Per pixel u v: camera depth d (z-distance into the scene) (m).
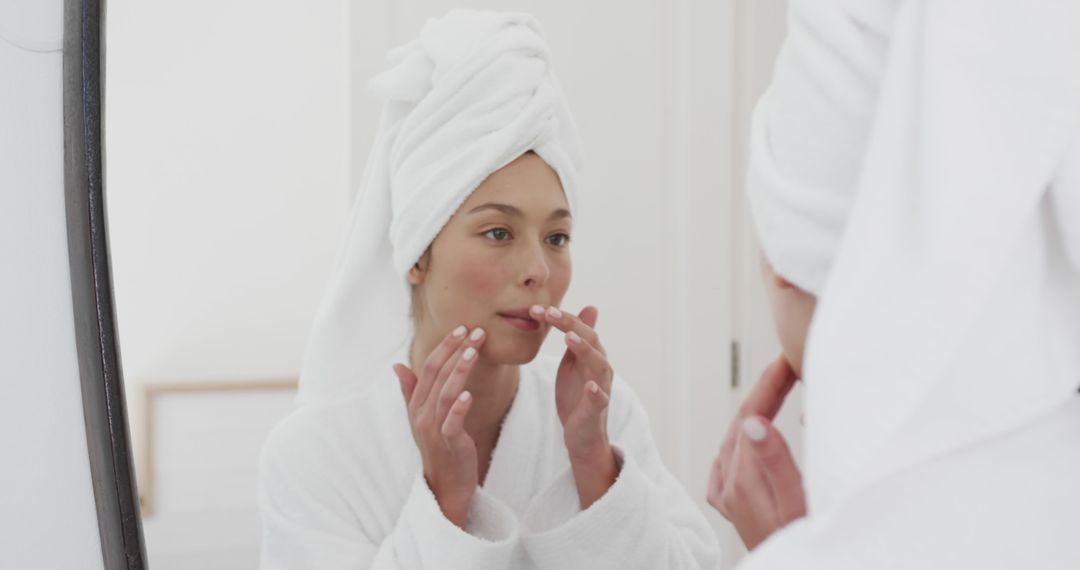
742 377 0.66
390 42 0.58
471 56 0.59
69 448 0.54
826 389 0.31
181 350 0.55
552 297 0.63
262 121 0.56
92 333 0.53
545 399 0.67
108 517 0.54
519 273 0.62
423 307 0.61
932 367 0.30
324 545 0.58
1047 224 0.33
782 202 0.37
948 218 0.30
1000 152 0.30
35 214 0.53
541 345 0.64
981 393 0.32
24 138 0.52
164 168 0.55
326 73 0.57
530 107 0.60
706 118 0.65
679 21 0.65
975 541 0.32
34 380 0.54
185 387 0.56
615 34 0.64
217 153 0.55
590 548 0.64
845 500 0.31
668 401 0.65
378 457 0.62
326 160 0.58
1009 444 0.34
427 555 0.61
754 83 0.66
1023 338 0.32
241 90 0.55
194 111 0.55
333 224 0.58
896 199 0.31
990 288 0.30
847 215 0.35
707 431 0.65
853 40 0.35
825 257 0.36
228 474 0.57
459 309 0.62
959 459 0.33
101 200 0.53
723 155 0.65
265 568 0.58
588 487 0.65
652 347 0.65
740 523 0.47
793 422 0.66
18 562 0.55
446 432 0.62
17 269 0.53
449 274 0.61
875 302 0.31
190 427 0.56
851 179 0.35
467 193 0.60
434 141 0.59
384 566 0.60
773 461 0.45
